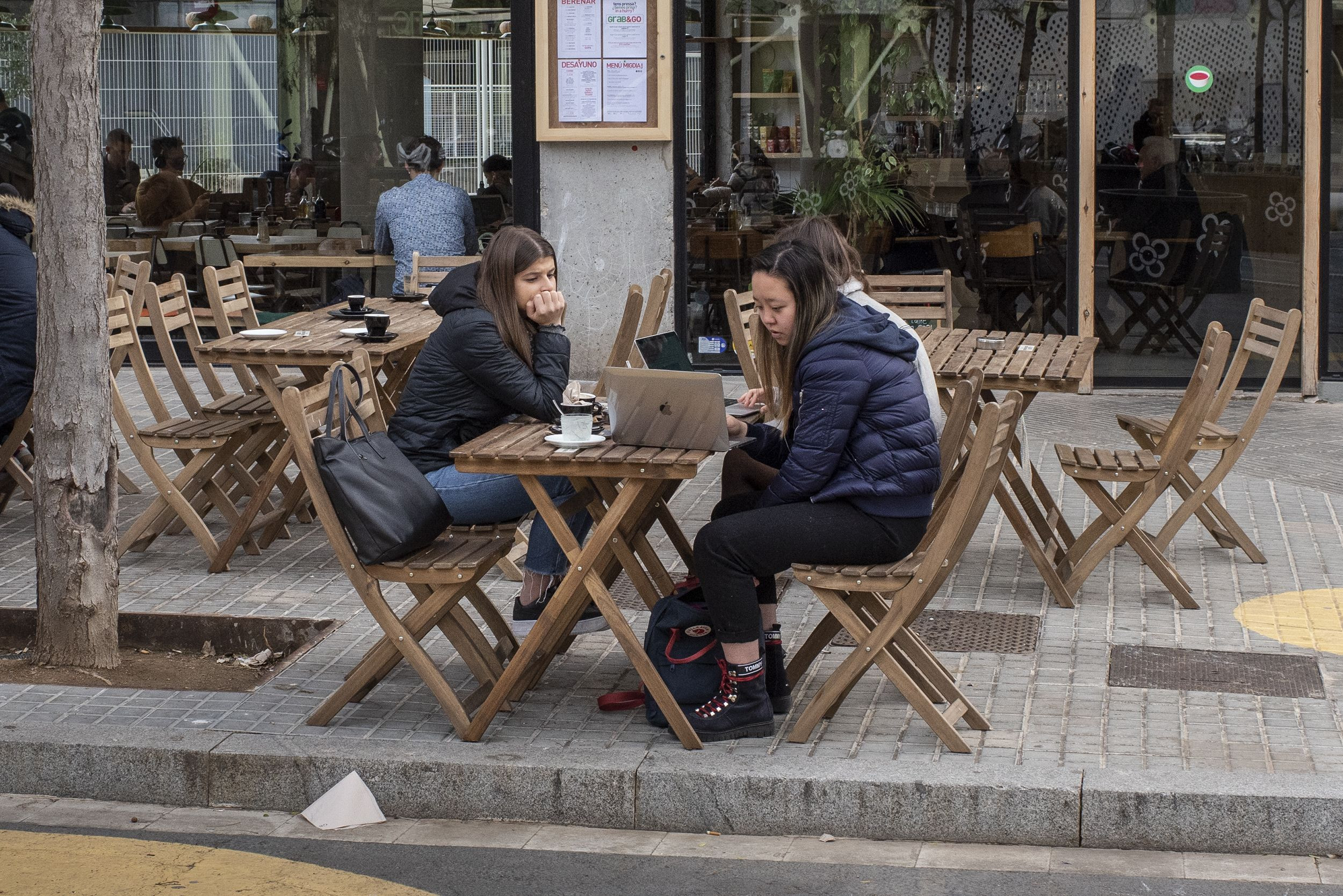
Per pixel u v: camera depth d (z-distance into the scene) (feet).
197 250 39.60
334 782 14.98
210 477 22.71
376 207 38.75
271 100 38.88
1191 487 23.27
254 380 26.22
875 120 36.70
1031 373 20.38
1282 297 36.22
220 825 14.74
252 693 17.03
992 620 19.69
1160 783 14.12
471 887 13.33
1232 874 13.48
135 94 39.14
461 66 37.50
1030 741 15.39
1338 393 35.78
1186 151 36.06
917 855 13.98
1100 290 36.60
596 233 36.60
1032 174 36.50
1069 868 13.66
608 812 14.66
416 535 15.24
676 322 37.01
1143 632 19.20
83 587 18.10
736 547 15.02
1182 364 36.73
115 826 14.70
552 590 18.22
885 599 16.56
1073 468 20.93
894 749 15.16
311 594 20.89
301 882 13.38
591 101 35.76
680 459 14.56
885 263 37.17
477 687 17.15
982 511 15.44
